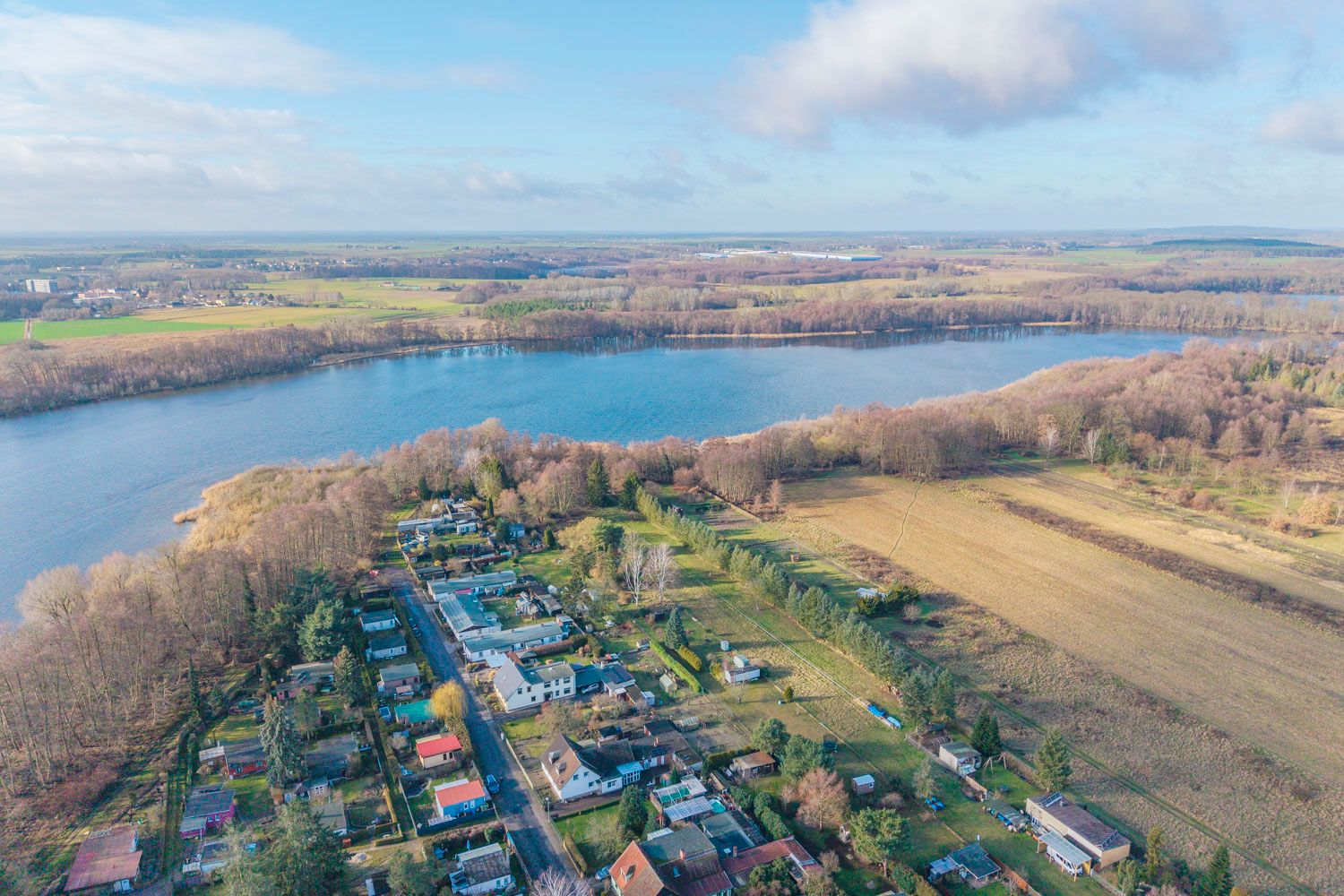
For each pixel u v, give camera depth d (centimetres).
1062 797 10875
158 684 13512
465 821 10706
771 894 9281
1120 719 12988
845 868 9912
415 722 12750
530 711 13275
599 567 17950
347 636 14775
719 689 13912
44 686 12119
